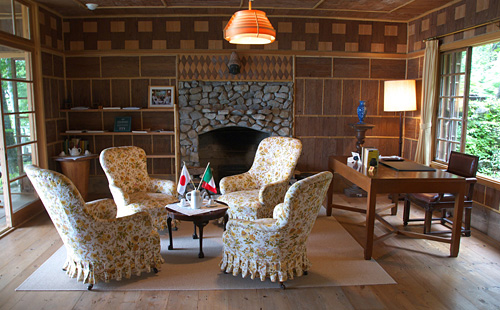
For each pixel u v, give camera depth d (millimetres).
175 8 5098
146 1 4742
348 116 5879
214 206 3506
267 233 2795
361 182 3576
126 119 5680
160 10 5223
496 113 5215
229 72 5562
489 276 3191
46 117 5035
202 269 3246
